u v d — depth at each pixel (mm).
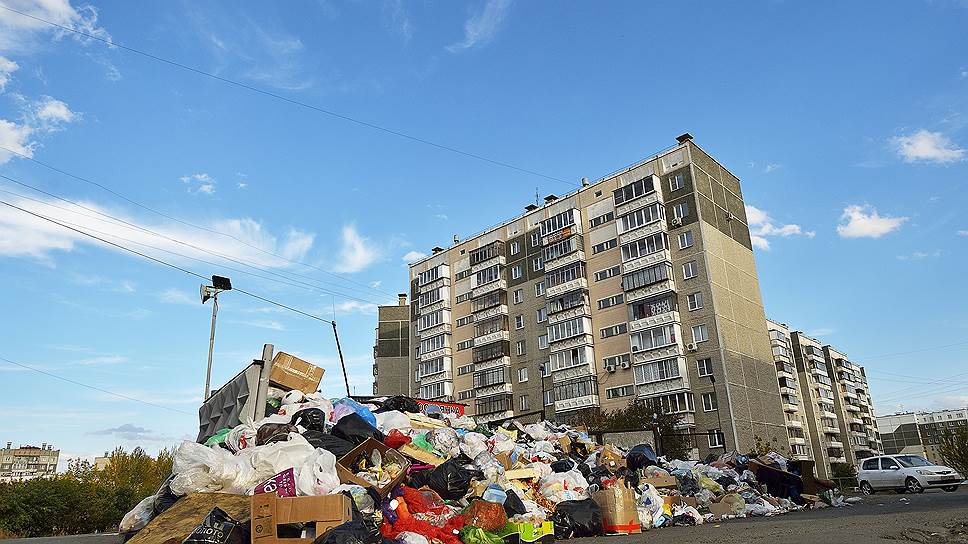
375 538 6918
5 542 14930
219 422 14219
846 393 75438
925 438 105875
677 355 38531
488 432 15117
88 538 16016
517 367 49156
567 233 46625
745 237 43781
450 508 8484
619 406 41250
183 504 7738
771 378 40594
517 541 8148
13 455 121062
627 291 42062
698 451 36594
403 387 61969
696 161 42094
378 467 9656
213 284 25453
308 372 13867
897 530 8453
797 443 50406
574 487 11281
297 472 8031
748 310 41125
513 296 51094
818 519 11172
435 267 57844
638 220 42531
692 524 12047
